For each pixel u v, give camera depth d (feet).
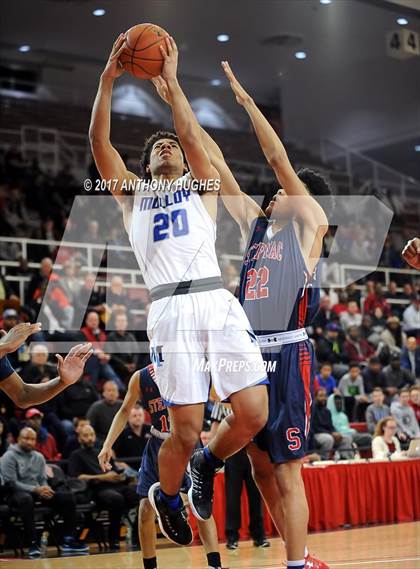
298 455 11.81
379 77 57.00
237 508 22.20
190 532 11.65
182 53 54.60
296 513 11.53
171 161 10.75
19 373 26.99
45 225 43.19
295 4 47.78
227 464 22.30
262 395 10.59
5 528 23.59
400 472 28.55
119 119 56.65
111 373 29.99
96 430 25.89
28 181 49.08
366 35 52.34
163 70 10.57
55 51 53.67
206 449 11.27
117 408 26.25
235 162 58.54
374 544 22.09
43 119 54.75
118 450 26.02
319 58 56.34
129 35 10.57
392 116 57.88
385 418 30.76
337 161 61.21
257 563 19.19
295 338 12.20
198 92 59.00
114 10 48.44
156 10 48.47
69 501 23.68
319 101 60.34
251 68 57.41
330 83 59.52
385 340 39.86
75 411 27.89
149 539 14.98
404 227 58.54
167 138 11.44
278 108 60.54
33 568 19.80
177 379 10.45
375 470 28.02
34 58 54.19
